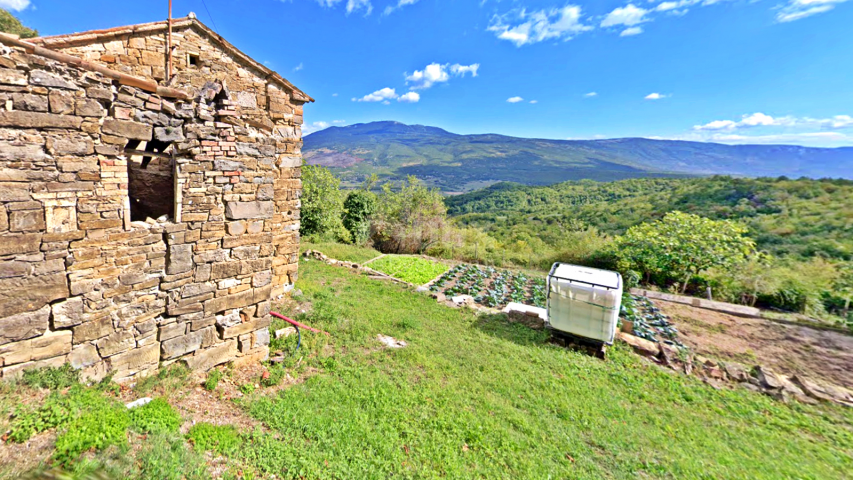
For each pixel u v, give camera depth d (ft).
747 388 23.40
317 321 26.55
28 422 9.77
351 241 79.51
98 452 9.80
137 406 12.83
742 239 43.70
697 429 18.53
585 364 25.07
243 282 17.71
